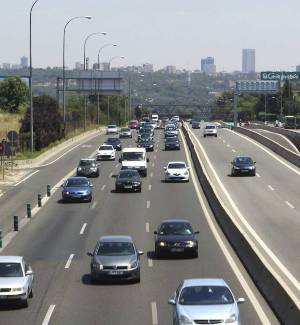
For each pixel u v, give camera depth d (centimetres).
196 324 3631
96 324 4122
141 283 5303
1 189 11244
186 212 8981
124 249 5428
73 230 7800
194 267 5884
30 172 13488
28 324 4144
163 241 6294
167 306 4556
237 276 5500
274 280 4588
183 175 12012
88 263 6103
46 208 9425
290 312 3984
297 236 7312
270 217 8556
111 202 9875
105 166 14538
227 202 9800
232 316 3675
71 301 4738
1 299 4475
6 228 8000
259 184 11675
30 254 6531
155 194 10612
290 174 13025
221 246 6856
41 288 5162
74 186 9956
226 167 14162
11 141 12506
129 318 4253
